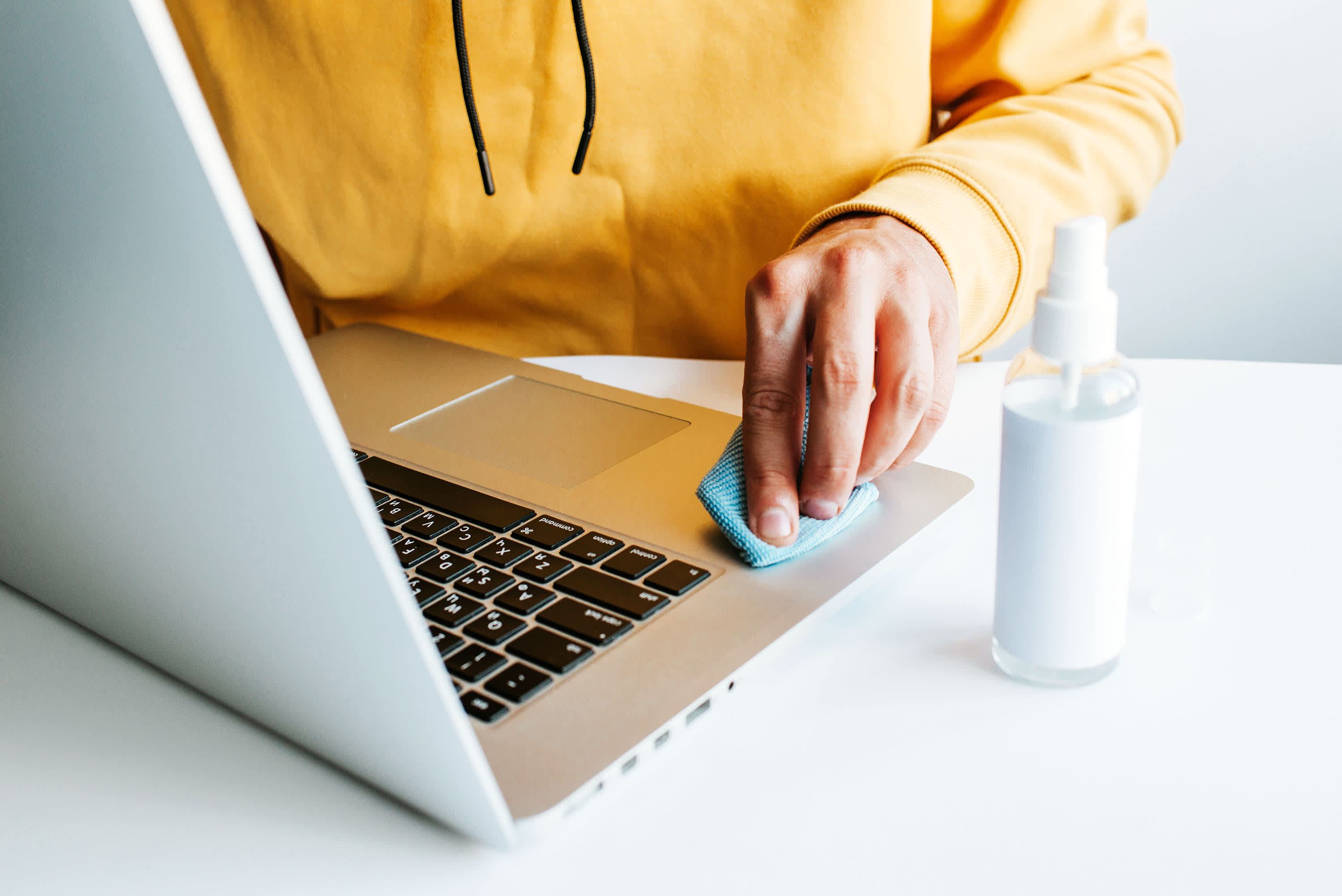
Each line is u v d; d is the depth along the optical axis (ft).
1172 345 4.63
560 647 1.17
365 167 2.65
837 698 1.17
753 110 2.48
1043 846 0.95
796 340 1.37
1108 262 4.53
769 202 2.56
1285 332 4.47
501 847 0.95
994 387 1.95
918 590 1.38
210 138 0.60
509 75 2.50
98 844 1.00
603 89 2.48
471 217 2.62
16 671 1.26
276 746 1.13
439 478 1.58
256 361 0.66
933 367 1.37
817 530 1.37
